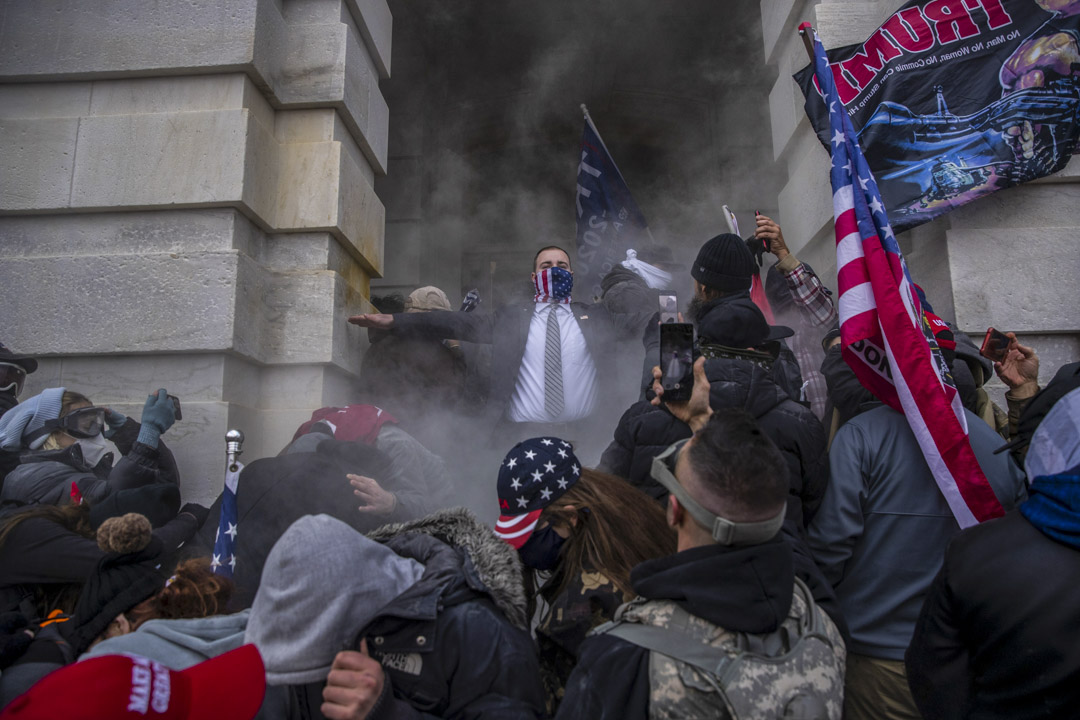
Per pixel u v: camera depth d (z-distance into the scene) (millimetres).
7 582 2568
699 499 1577
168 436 3883
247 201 4188
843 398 2994
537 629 2049
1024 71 4234
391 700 1514
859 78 4559
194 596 2010
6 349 3707
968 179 4203
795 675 1469
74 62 4352
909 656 1807
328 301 4340
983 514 2414
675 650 1482
